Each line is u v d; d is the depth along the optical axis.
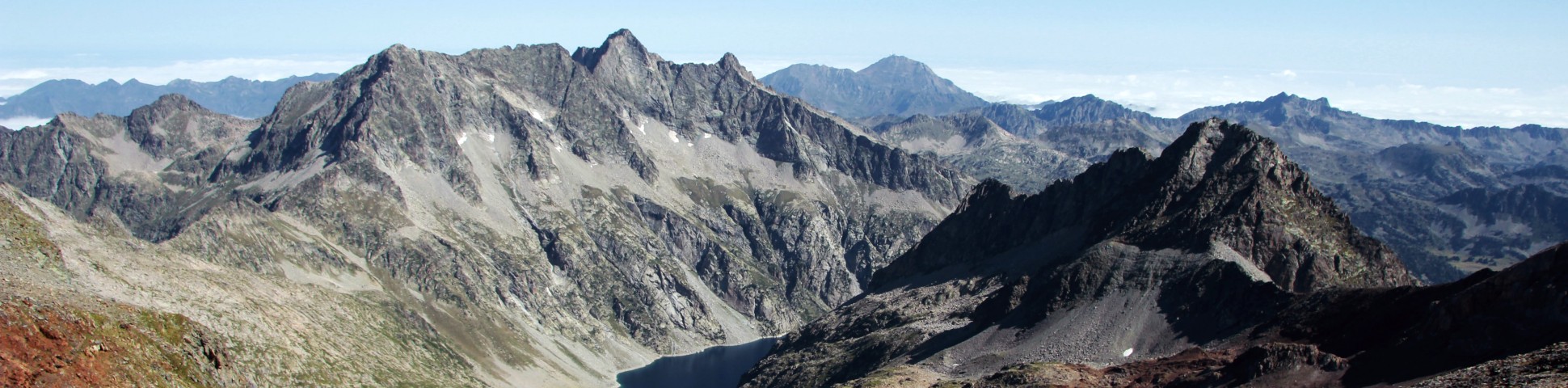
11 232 173.50
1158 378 189.25
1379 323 177.00
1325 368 165.50
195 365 153.00
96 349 132.38
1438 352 155.25
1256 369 169.62
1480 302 156.25
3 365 116.88
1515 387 123.00
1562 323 143.75
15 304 128.62
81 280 174.50
